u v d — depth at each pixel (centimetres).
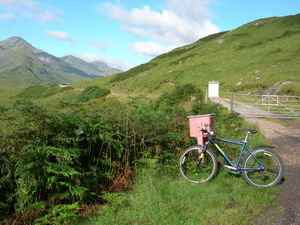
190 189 463
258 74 3534
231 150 611
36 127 417
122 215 386
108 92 2445
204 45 7181
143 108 678
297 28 5744
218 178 519
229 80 3766
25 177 383
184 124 629
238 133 752
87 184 438
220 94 3152
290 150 790
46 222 377
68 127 450
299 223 390
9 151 393
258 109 1686
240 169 505
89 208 415
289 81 2872
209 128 539
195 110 865
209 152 518
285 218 402
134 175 512
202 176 526
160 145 581
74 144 443
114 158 511
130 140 537
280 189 502
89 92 2455
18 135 405
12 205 395
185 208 405
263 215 409
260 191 475
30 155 389
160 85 4841
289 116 1502
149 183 463
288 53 4075
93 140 466
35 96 4731
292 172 597
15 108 435
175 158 570
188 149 530
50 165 392
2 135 397
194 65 5188
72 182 412
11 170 387
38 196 402
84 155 459
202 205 412
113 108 573
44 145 405
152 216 377
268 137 966
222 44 6200
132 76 7200
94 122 502
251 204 427
